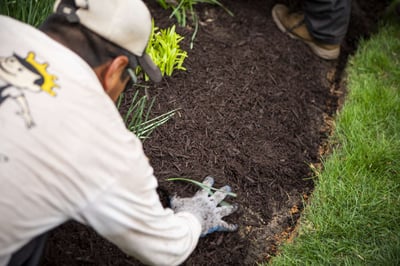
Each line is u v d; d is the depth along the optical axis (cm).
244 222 245
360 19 376
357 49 351
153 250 157
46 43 140
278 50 321
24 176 128
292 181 266
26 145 128
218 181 249
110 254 218
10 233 132
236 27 325
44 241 170
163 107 266
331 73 336
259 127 279
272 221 251
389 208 251
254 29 328
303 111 300
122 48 149
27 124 129
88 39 144
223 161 258
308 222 249
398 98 303
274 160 269
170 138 256
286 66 316
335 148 284
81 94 136
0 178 126
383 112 295
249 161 263
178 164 248
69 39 144
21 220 131
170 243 163
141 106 246
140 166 143
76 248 216
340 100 319
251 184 257
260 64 308
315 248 237
